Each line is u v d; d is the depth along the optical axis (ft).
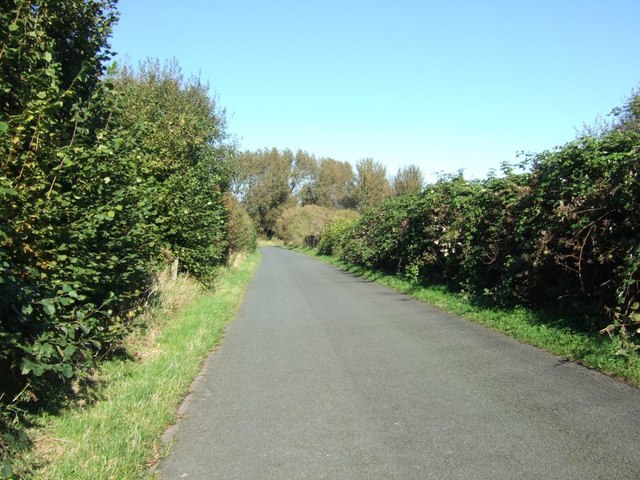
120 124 23.24
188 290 42.22
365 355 24.88
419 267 51.83
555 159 28.78
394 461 13.41
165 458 14.15
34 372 13.60
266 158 291.99
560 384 19.11
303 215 229.04
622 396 17.57
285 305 43.21
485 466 12.91
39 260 16.16
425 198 50.52
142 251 24.22
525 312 29.89
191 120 48.24
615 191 23.67
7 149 15.47
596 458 13.08
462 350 25.00
